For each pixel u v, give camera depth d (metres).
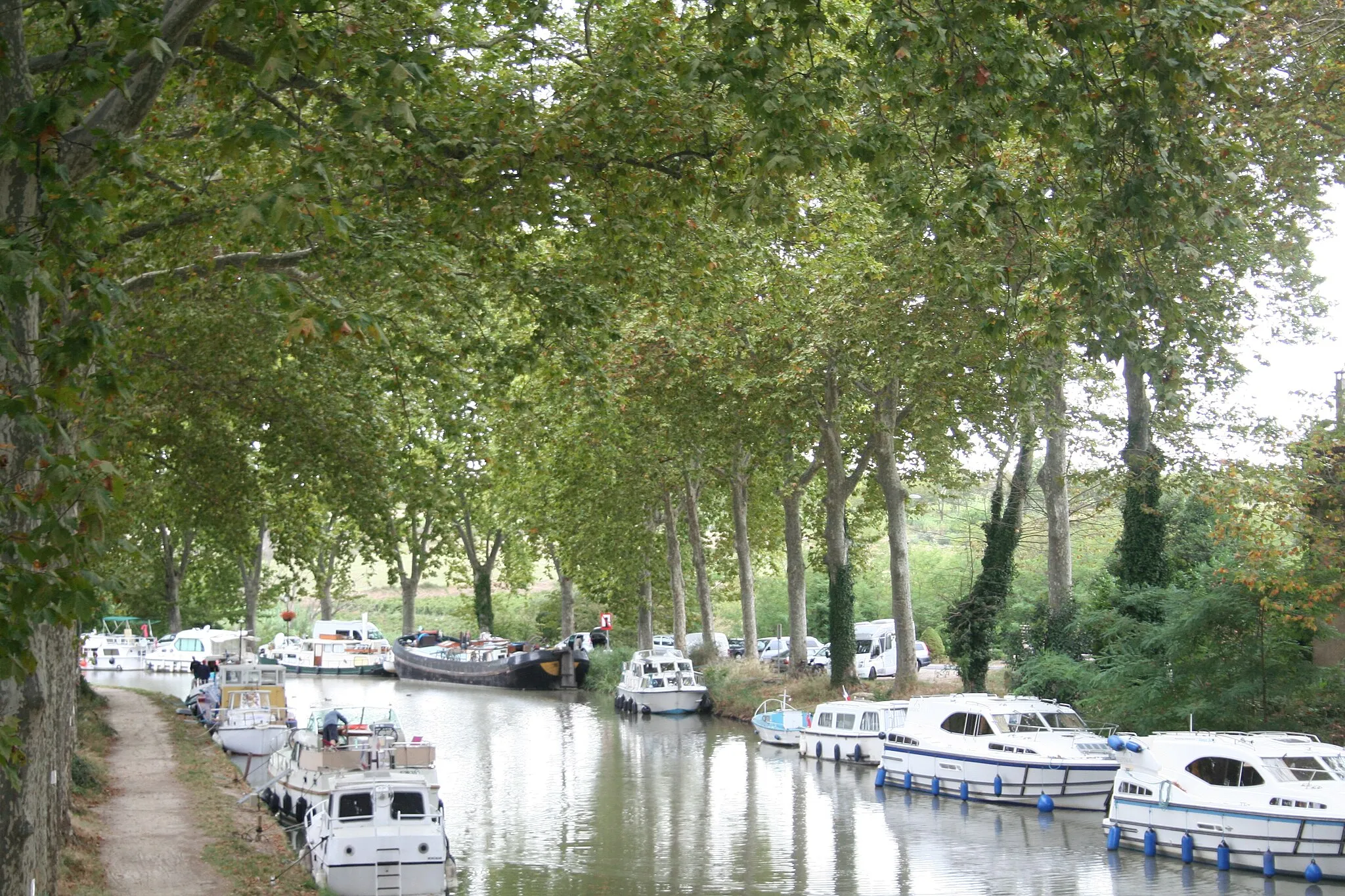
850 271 32.91
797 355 37.53
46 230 9.20
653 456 48.44
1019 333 19.47
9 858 9.96
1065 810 29.84
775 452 46.00
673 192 16.97
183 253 18.80
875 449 44.06
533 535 62.00
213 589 79.19
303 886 19.09
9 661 7.42
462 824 28.16
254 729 35.62
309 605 110.06
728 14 14.53
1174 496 38.78
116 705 47.28
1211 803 23.89
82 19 9.94
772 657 63.72
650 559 61.03
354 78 14.67
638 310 34.88
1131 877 22.92
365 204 18.34
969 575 53.75
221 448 28.48
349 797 21.73
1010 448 40.19
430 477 26.75
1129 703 31.72
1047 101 14.28
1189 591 30.67
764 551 68.06
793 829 27.52
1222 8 13.70
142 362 24.28
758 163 14.79
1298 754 24.23
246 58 13.44
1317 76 24.20
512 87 18.95
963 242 24.44
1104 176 14.92
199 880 18.94
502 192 16.95
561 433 42.75
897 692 41.62
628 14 18.34
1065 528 38.00
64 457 7.73
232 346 25.42
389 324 21.48
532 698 62.00
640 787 33.44
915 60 14.38
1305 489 27.11
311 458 26.33
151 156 17.06
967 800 31.19
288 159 18.78
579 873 23.11
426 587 117.50
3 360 9.22
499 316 28.75
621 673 63.19
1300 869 22.67
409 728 48.03
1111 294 15.34
